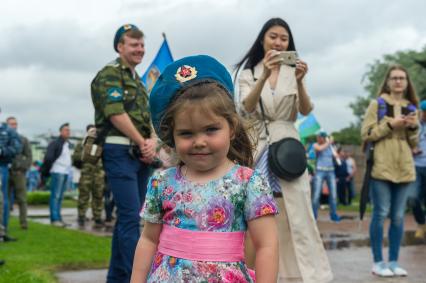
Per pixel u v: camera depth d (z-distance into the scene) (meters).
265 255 2.34
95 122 4.54
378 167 5.68
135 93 4.55
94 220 11.02
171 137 2.48
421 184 8.81
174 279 2.32
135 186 4.42
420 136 8.74
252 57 4.68
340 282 5.36
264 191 2.39
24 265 5.77
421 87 24.14
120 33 4.65
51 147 10.80
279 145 4.32
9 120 10.68
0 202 7.93
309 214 4.38
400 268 5.77
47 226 10.36
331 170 12.29
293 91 4.41
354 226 11.10
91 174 11.05
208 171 2.43
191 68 2.46
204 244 2.32
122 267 4.47
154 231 2.53
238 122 2.43
